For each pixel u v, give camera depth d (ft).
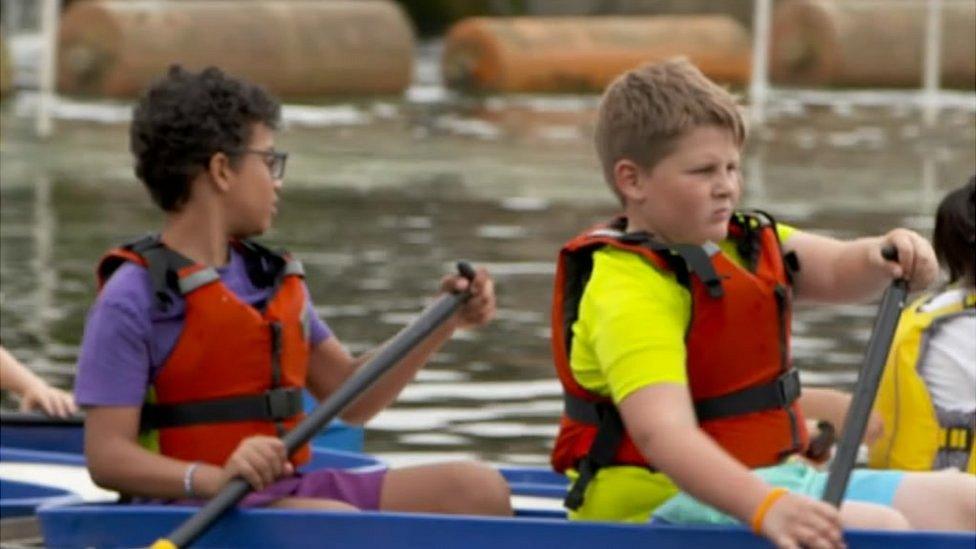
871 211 124.16
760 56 203.41
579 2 258.78
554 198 129.70
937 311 50.70
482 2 264.11
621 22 215.72
